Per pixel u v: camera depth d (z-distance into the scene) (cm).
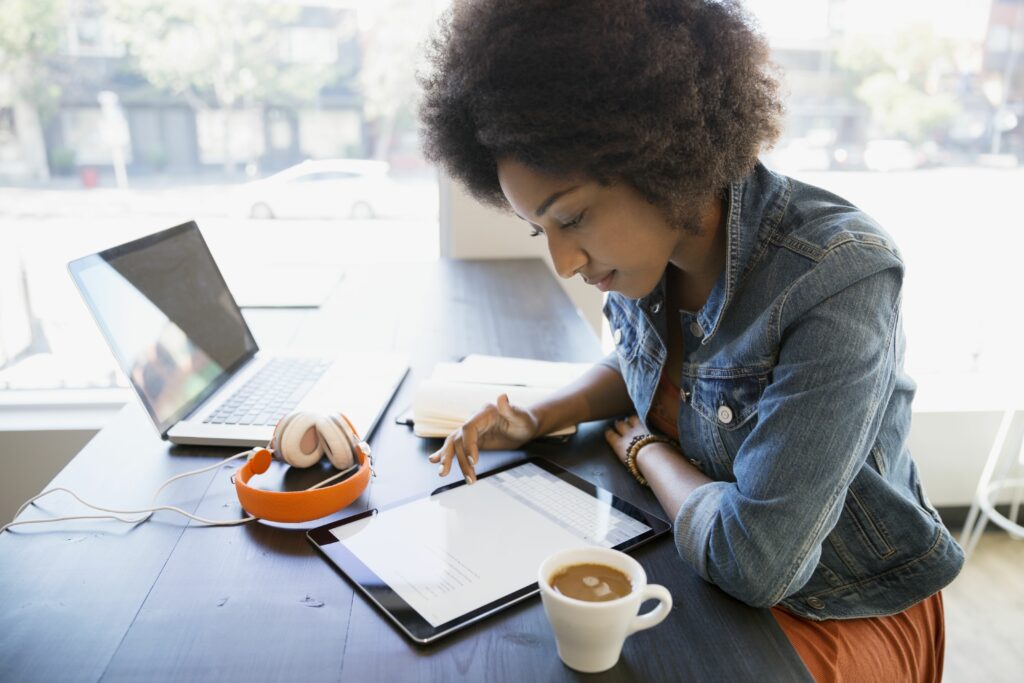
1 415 185
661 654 61
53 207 190
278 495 78
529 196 72
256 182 200
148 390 98
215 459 94
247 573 71
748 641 63
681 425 89
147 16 183
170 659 60
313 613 65
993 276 218
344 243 208
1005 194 214
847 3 201
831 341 68
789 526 66
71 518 80
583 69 65
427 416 102
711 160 70
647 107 66
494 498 85
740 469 71
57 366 196
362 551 74
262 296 166
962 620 185
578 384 107
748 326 77
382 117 199
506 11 68
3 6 177
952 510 225
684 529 73
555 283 180
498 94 67
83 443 180
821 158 213
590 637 56
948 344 223
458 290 173
